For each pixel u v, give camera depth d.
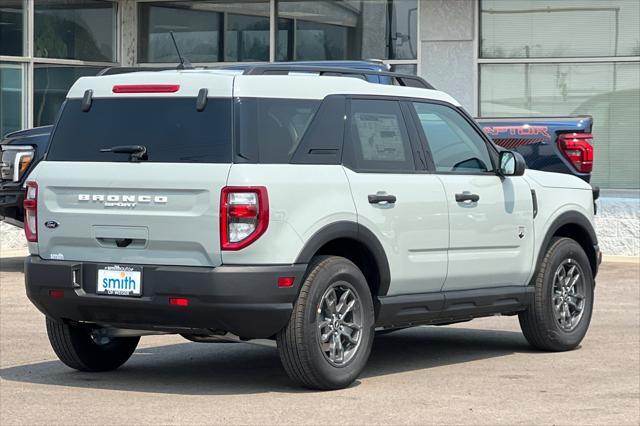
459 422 9.12
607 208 22.78
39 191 10.63
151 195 10.09
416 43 24.34
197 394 10.23
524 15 23.55
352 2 24.86
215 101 10.11
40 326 14.20
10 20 24.34
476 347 13.09
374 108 11.03
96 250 10.38
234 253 9.80
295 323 10.05
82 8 25.84
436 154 11.54
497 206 11.99
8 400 9.94
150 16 26.62
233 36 26.00
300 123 10.36
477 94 23.88
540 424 9.09
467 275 11.70
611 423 9.14
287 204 9.96
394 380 10.97
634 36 22.89
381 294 10.90
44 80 25.06
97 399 10.00
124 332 10.89
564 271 12.80
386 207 10.80
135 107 10.40
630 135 22.98
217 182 9.84
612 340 13.54
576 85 23.31
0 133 24.27
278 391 10.36
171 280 9.91
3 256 22.42
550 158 18.08
